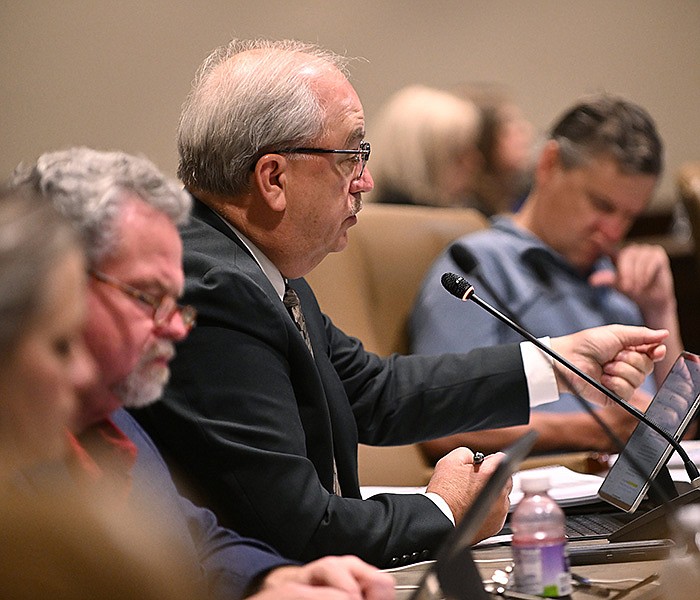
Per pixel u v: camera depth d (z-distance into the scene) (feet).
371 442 20.22
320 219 16.97
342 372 20.06
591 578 13.33
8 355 7.99
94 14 54.03
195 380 15.14
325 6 56.59
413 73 58.03
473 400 19.95
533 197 29.35
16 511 6.66
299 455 15.42
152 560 6.81
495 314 17.51
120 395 12.05
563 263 28.78
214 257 16.10
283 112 16.58
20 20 53.47
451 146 38.55
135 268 11.70
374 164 39.01
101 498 6.97
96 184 11.63
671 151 60.80
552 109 59.72
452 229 29.78
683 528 11.93
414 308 27.84
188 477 15.16
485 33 58.70
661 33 60.54
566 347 19.80
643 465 16.61
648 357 19.79
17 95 53.72
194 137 16.94
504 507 16.05
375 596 12.09
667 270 29.04
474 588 11.23
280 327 15.80
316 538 14.89
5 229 8.06
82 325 8.50
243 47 17.85
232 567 13.21
